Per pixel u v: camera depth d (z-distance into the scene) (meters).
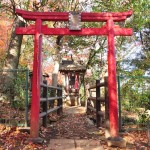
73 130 6.93
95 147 5.01
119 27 5.88
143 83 6.95
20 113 7.24
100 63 17.58
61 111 10.96
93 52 16.84
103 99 6.28
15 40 8.94
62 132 6.61
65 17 5.75
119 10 10.12
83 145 5.14
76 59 19.20
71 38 15.74
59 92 10.58
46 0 10.03
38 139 5.20
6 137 5.37
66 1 10.91
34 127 5.35
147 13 10.45
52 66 18.48
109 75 5.58
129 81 6.93
